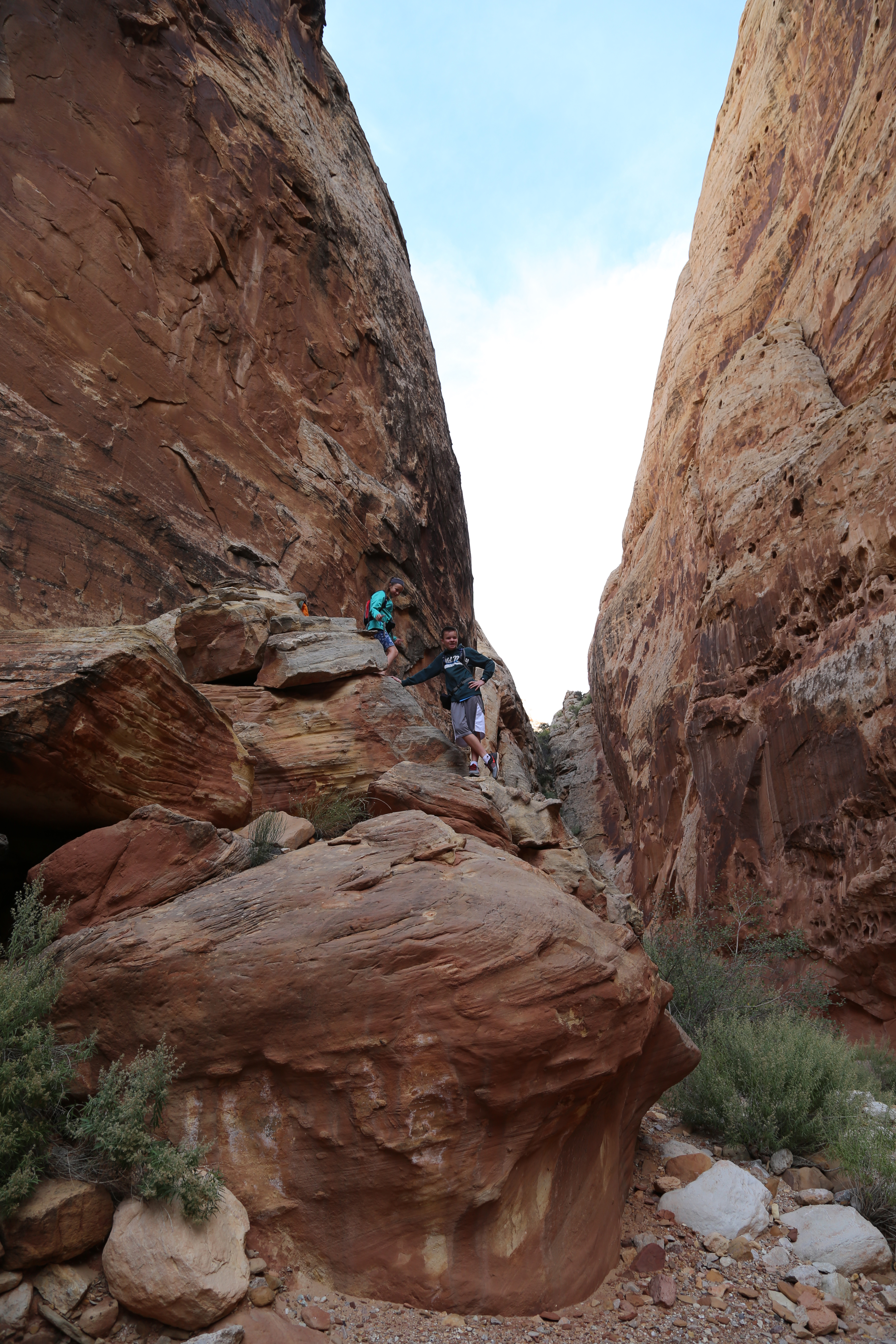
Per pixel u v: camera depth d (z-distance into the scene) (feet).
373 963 10.46
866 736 35.60
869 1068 26.17
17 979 10.25
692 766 57.52
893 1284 12.07
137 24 32.60
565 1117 10.96
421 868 12.05
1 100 26.96
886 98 43.06
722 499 55.26
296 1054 10.36
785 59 60.85
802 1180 15.08
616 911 20.24
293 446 38.47
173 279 32.45
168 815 12.40
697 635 62.34
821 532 41.86
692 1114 17.31
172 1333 8.70
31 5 28.43
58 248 27.50
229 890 11.69
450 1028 10.16
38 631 13.58
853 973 36.68
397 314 54.75
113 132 30.78
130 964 10.65
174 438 30.86
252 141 39.17
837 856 38.47
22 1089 9.33
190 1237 9.11
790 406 50.06
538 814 20.15
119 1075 10.11
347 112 57.67
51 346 26.50
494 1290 10.06
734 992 25.40
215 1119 10.48
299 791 19.15
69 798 12.85
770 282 60.70
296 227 41.91
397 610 43.98
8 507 23.34
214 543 31.01
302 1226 10.16
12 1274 8.58
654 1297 11.02
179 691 14.48
